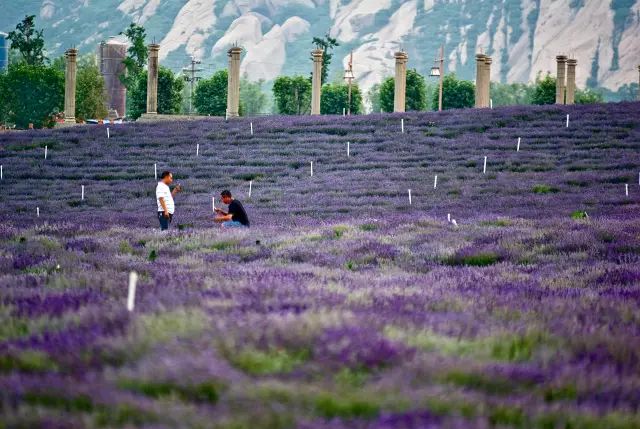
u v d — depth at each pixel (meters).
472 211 86.56
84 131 176.75
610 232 59.94
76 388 17.81
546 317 28.17
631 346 23.97
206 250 55.03
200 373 18.47
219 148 151.50
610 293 36.44
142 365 19.19
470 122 163.12
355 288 33.84
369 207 95.31
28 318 25.12
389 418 16.61
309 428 15.98
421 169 125.44
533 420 17.42
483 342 23.11
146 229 70.31
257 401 17.23
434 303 29.64
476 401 17.97
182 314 23.84
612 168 121.25
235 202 71.81
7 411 16.48
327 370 19.36
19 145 160.50
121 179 128.88
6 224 80.12
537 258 51.84
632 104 182.12
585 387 19.86
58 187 122.50
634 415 18.14
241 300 27.44
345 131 161.75
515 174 118.81
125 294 29.81
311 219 82.06
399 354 20.48
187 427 15.95
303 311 24.61
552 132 150.00
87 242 58.16
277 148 148.62
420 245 57.25
